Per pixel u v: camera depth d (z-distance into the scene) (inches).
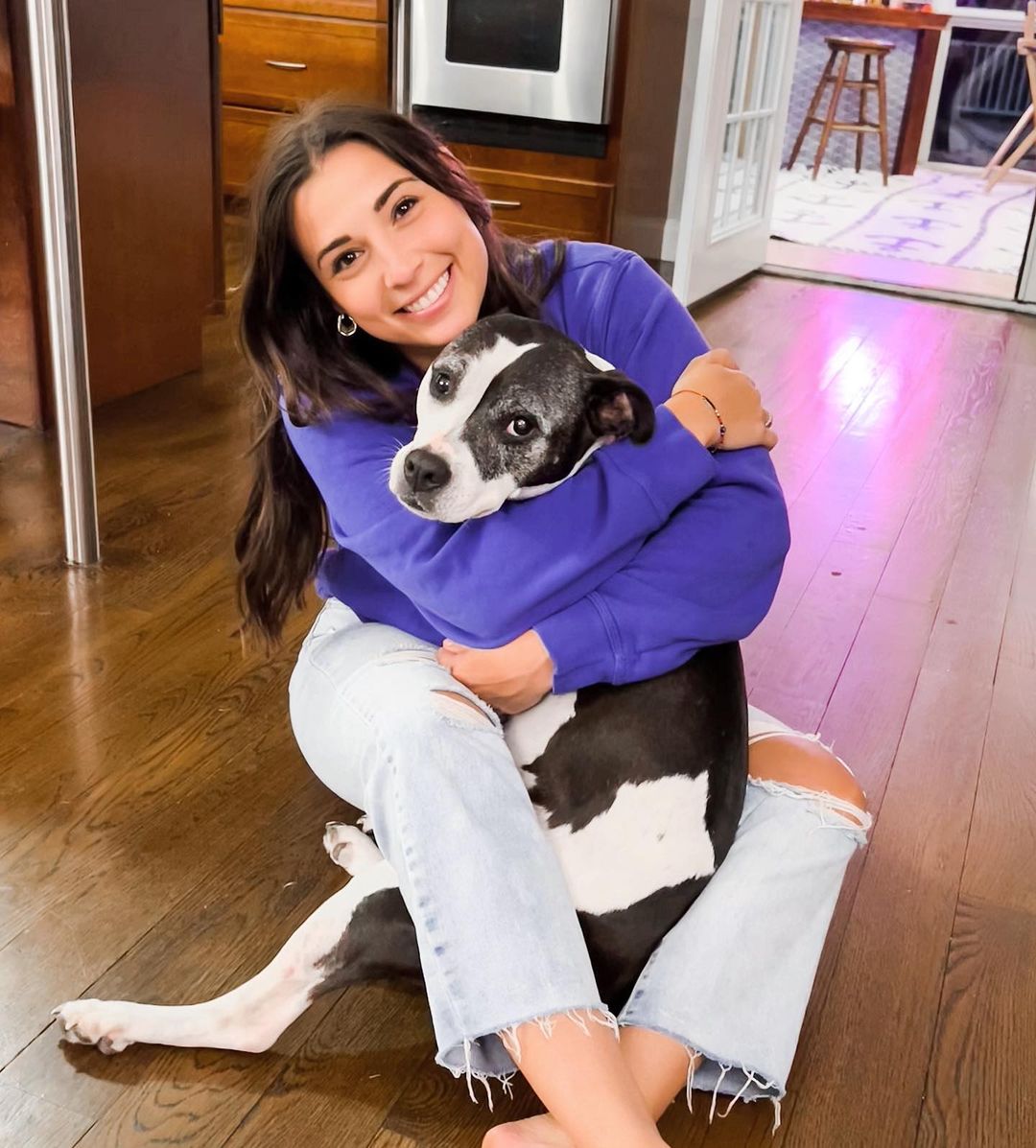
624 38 156.3
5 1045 48.9
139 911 56.1
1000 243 224.5
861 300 178.2
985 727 75.5
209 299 127.5
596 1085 41.9
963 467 117.3
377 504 51.8
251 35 179.5
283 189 51.2
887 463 117.2
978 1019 53.6
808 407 131.3
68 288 79.6
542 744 50.4
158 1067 48.6
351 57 175.2
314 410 53.4
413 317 52.4
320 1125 46.6
